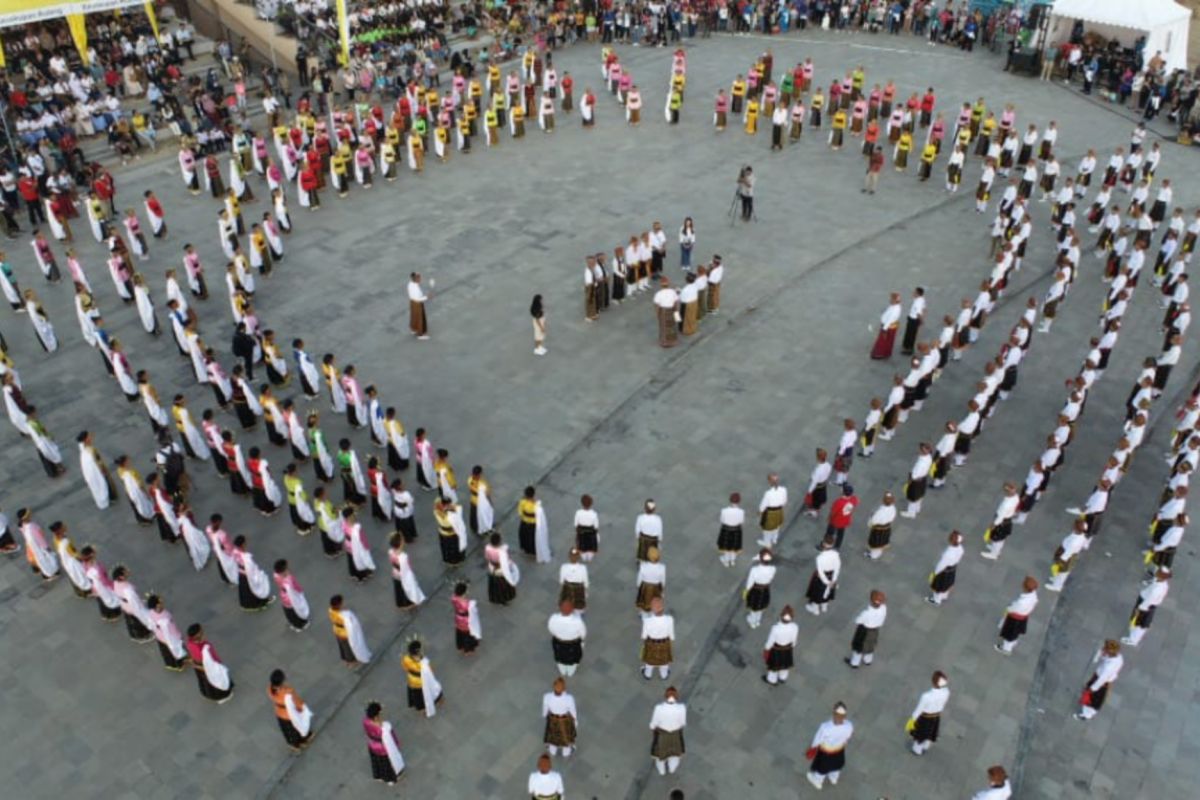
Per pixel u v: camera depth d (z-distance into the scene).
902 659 14.66
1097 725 13.73
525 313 23.28
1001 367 19.69
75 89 31.38
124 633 15.23
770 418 19.77
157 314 23.28
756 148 33.06
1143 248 23.48
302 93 36.16
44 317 21.56
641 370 21.28
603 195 29.36
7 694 14.12
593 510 16.56
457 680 14.27
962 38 43.28
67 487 18.14
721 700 14.00
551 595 15.73
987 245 26.64
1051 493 18.00
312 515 16.97
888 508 15.74
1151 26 35.41
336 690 14.17
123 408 20.20
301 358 19.59
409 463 18.44
